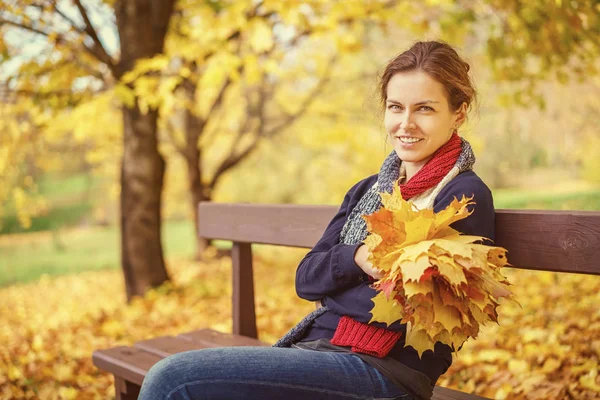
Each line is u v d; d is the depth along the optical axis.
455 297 1.39
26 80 5.88
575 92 8.38
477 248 1.42
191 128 9.73
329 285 1.69
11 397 3.38
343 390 1.54
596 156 10.10
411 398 1.58
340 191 11.71
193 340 2.78
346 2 5.48
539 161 12.47
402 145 1.72
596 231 1.67
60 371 3.64
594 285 4.62
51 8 5.67
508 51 5.39
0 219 16.17
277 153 14.51
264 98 10.25
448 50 1.73
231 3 5.87
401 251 1.42
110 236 18.53
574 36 5.06
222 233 2.95
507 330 3.66
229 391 1.52
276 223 2.66
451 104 1.71
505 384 2.75
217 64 5.40
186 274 8.30
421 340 1.51
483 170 13.24
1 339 4.89
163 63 5.34
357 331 1.64
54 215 19.14
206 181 10.14
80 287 10.16
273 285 6.89
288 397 1.53
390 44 9.56
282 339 1.77
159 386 1.53
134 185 6.11
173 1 5.82
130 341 4.43
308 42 9.54
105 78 6.12
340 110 10.21
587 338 3.18
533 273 5.57
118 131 9.15
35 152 8.95
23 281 12.53
